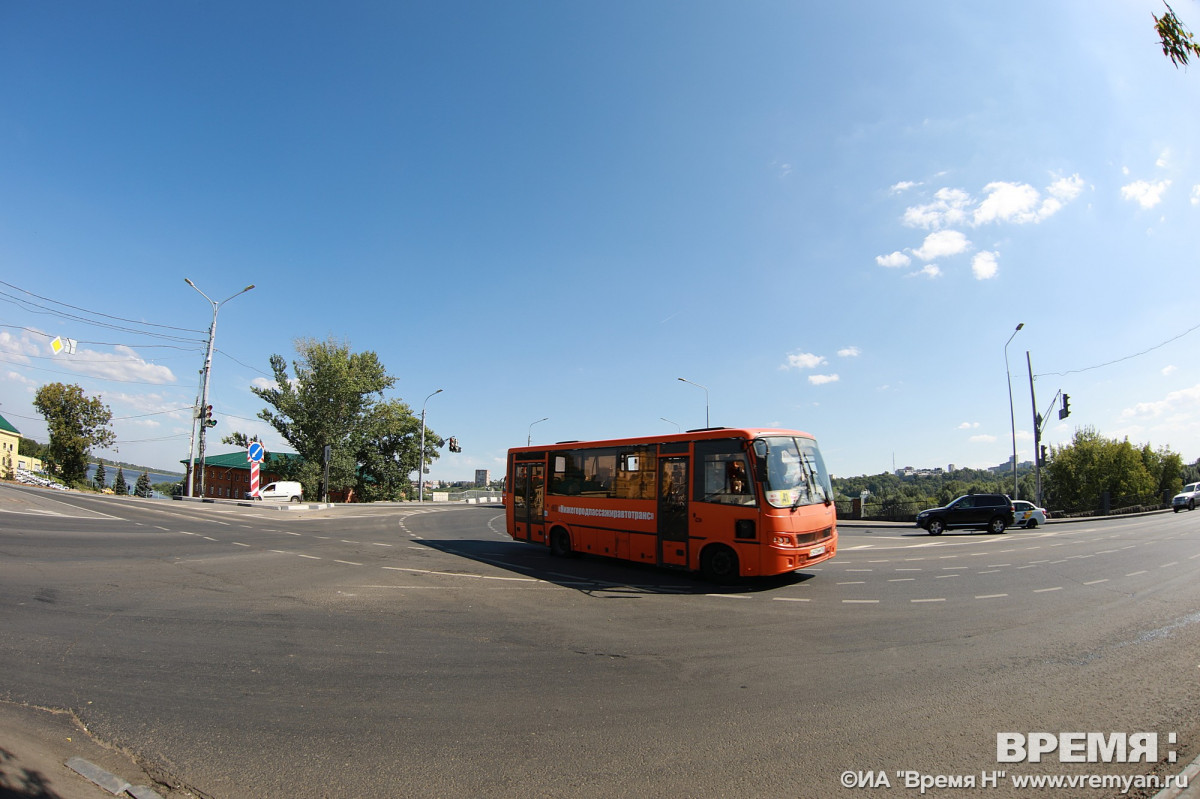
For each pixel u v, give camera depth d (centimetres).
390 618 786
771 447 1073
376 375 5747
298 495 3981
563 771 379
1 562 1093
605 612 847
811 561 1057
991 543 1883
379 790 354
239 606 828
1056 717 464
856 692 523
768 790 356
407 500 6656
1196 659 602
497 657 625
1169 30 403
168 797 344
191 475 3688
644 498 1225
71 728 430
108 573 1038
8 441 7344
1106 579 1098
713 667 596
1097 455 5738
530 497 1516
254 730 436
